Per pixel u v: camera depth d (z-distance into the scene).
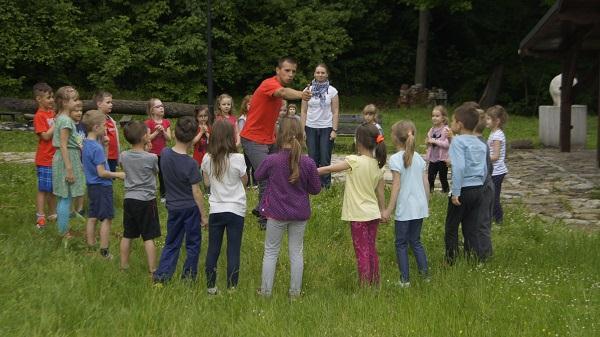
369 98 29.42
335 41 26.94
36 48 22.98
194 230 6.00
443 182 10.58
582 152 16.62
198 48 24.34
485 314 5.12
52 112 7.91
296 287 5.77
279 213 5.68
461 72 30.12
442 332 4.75
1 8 22.58
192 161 5.95
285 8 26.86
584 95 27.11
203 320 4.97
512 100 29.00
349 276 6.39
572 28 15.09
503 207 9.85
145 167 6.23
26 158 14.62
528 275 6.21
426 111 26.02
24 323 4.65
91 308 5.01
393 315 5.08
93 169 6.76
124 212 6.27
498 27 29.23
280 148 5.76
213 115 16.33
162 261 5.96
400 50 30.17
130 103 20.23
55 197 8.28
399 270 6.31
